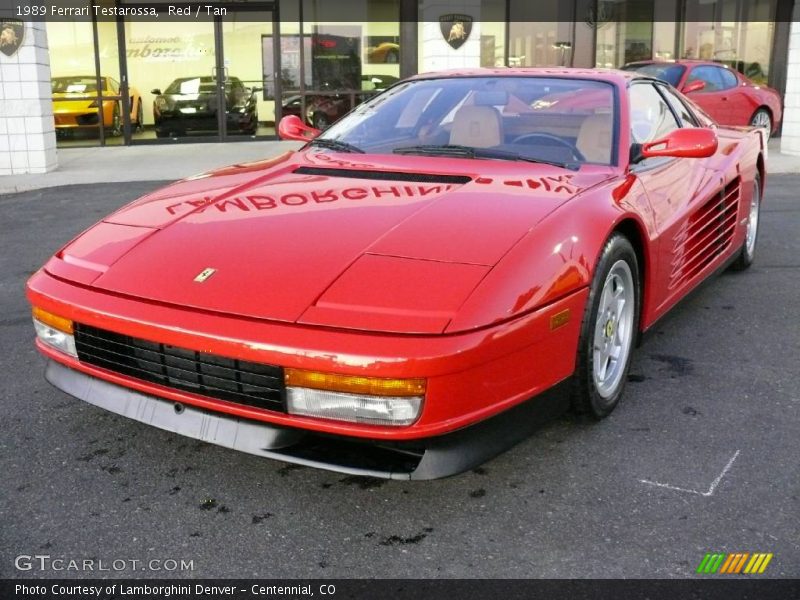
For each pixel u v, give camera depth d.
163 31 14.02
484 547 2.27
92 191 9.22
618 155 3.28
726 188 4.25
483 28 14.51
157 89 14.23
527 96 3.58
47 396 3.32
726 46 15.14
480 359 2.22
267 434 2.32
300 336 2.21
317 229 2.64
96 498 2.53
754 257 5.60
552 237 2.57
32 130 10.68
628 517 2.41
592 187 2.97
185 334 2.32
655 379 3.47
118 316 2.44
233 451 2.84
